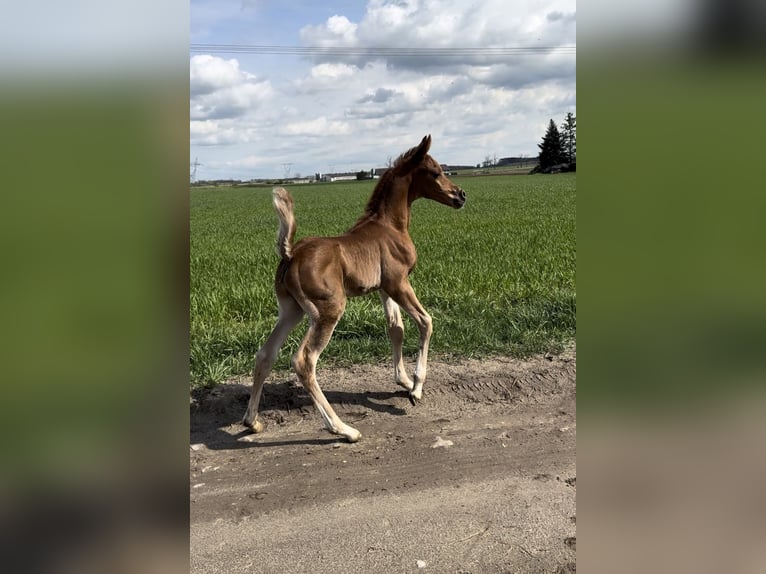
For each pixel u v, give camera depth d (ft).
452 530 10.64
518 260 34.14
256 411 15.17
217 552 10.14
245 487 12.50
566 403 16.52
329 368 18.83
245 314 24.54
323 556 9.97
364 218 16.93
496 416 15.89
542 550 9.99
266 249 48.57
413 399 16.62
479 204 96.84
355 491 12.21
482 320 22.22
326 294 14.46
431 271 31.22
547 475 12.59
